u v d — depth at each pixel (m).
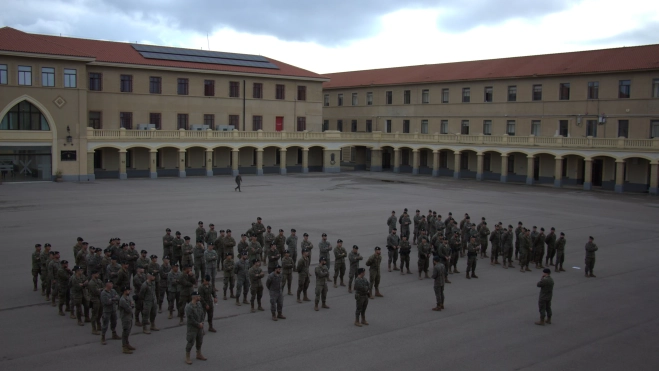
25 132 55.34
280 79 75.88
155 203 43.47
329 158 77.44
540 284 18.30
